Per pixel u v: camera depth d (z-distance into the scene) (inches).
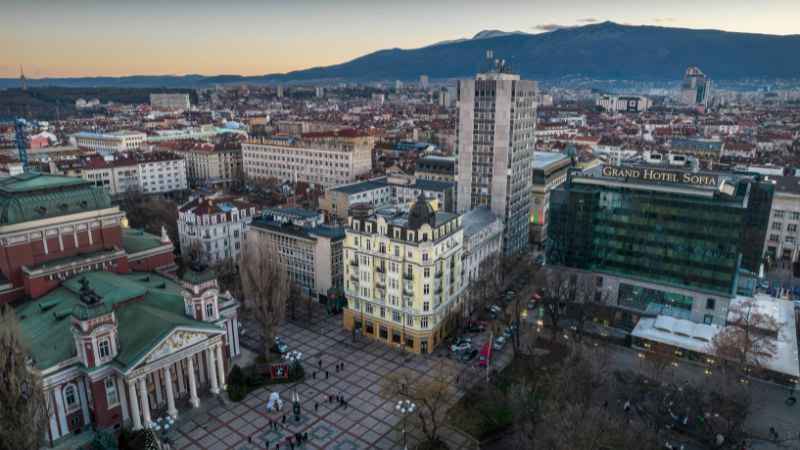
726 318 5816.9
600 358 4852.4
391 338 5762.8
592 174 6786.4
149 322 4488.2
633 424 4256.9
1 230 4758.9
